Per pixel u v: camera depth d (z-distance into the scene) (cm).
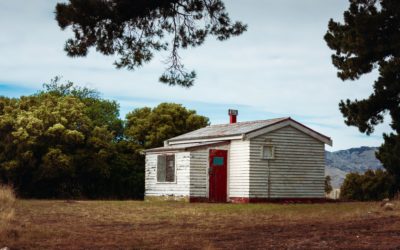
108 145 3669
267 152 2978
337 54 2845
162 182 3088
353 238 1217
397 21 2392
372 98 3053
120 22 1599
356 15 2452
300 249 1101
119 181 3853
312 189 3097
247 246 1160
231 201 2983
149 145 4062
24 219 1705
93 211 2044
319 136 3141
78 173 3628
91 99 4400
